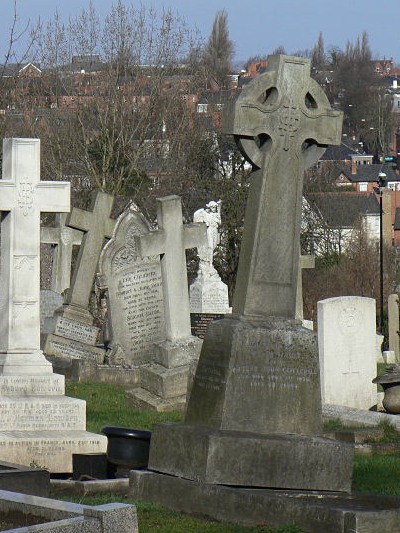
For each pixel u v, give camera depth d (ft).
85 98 206.80
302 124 46.09
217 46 515.09
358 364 84.89
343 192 313.73
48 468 55.77
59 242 134.72
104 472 52.80
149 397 80.84
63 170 195.21
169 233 84.58
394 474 54.03
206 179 208.33
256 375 44.09
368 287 214.90
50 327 109.29
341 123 46.62
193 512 42.16
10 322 60.34
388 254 231.50
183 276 84.53
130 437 51.80
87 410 77.51
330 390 83.56
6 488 45.32
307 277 216.33
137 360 100.68
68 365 98.48
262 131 45.50
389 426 69.46
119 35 208.44
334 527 38.11
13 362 60.03
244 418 43.93
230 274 200.64
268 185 45.62
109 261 100.68
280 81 45.73
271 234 45.55
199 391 45.16
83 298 107.76
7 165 61.31
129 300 100.94
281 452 42.63
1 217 62.13
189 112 215.92
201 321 142.51
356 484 50.85
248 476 42.42
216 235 180.75
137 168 197.57
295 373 44.45
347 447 43.42
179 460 43.47
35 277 60.95
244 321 44.70
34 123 192.54
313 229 221.46
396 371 76.18
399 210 370.73
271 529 39.22
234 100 45.39
